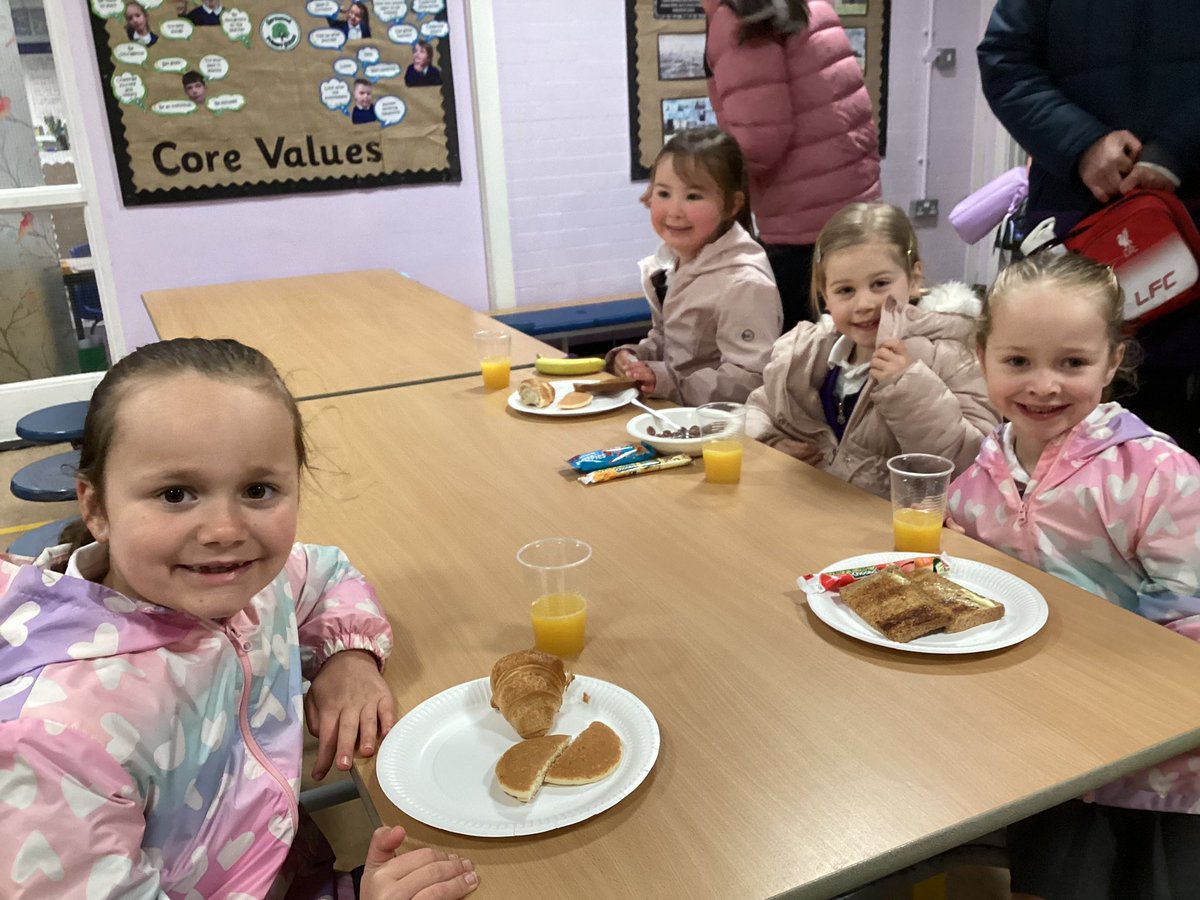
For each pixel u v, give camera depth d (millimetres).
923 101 5461
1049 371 1477
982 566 1327
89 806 833
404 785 974
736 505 1606
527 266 4977
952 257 5863
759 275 2490
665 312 2699
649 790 947
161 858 954
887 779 938
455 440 1992
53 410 3061
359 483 1778
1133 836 1301
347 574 1322
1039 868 1358
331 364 2633
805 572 1363
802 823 889
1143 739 974
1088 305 1449
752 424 2244
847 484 1675
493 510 1631
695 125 5078
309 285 3979
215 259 4488
